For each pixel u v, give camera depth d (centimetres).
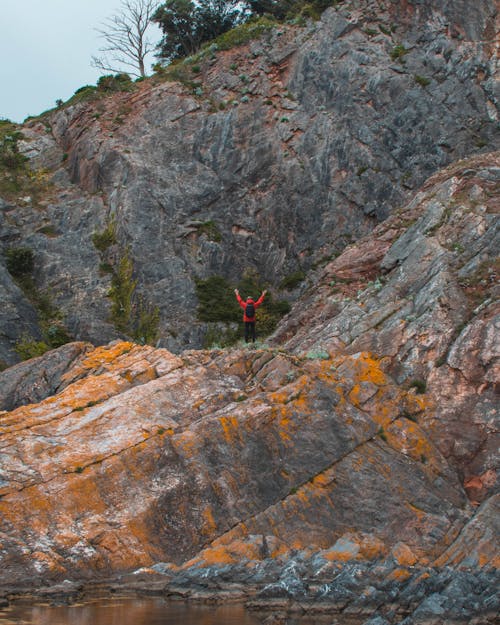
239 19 5494
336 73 4128
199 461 2088
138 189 3928
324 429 2225
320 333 2750
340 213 3884
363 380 2389
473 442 2302
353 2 4341
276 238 3931
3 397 2425
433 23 4128
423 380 2438
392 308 2656
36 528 1844
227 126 4147
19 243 3919
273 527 2023
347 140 3969
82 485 1958
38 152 4388
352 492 2130
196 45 5462
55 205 4056
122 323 3656
